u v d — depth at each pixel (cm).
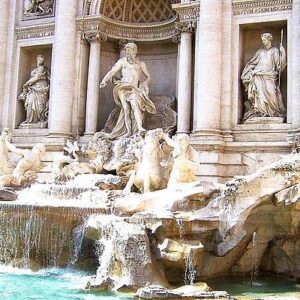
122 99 3009
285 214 1916
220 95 2773
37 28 3416
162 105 3145
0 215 2145
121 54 3328
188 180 2267
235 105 2778
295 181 1883
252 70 2792
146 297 1571
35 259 2102
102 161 2838
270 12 2761
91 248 2033
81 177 2641
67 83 3167
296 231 1930
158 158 2408
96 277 1767
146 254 1731
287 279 1964
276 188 1894
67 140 3095
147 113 3088
